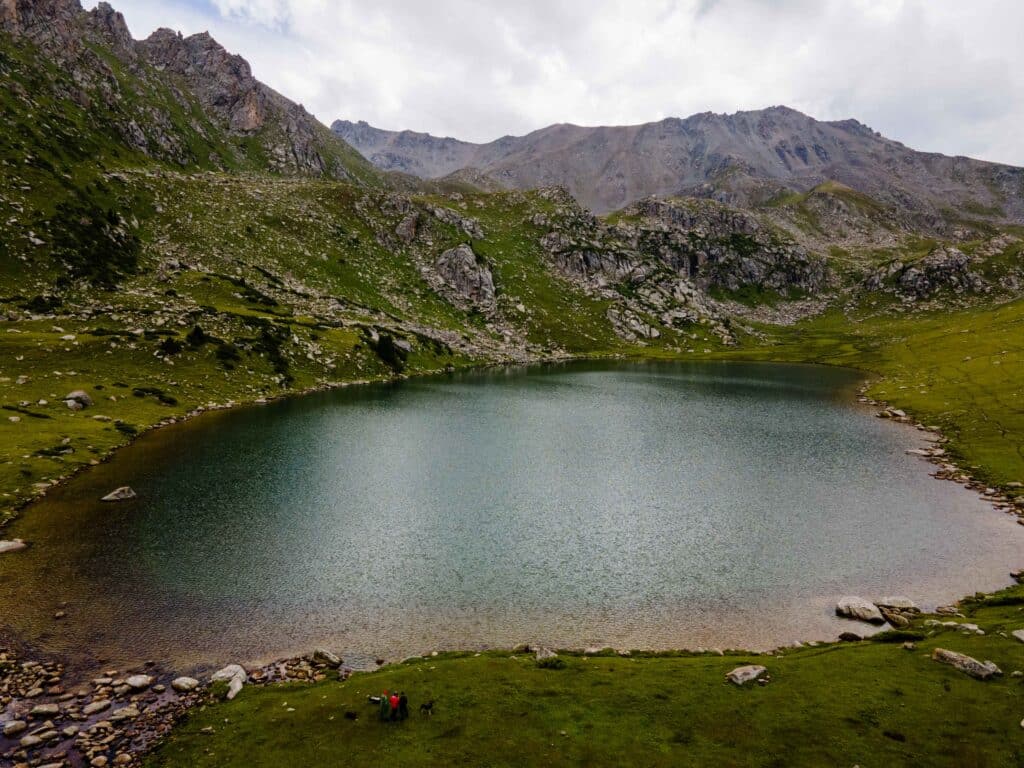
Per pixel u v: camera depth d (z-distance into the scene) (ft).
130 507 151.02
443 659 86.38
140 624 96.48
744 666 77.10
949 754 56.29
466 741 62.39
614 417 308.19
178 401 279.69
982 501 168.14
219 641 92.32
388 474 191.52
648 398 376.68
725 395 389.80
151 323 354.33
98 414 238.07
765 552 131.64
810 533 143.33
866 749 57.93
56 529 135.03
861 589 113.91
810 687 71.31
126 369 294.87
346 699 72.02
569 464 209.26
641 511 159.22
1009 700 64.03
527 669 80.02
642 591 112.68
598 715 66.95
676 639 95.55
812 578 118.52
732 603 108.06
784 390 415.44
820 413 321.73
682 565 124.57
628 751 59.88
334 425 265.75
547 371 545.03
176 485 170.40
